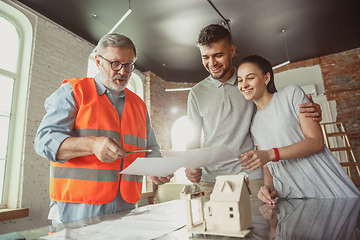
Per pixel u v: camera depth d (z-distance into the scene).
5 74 3.29
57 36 3.90
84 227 0.66
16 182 3.13
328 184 1.11
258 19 4.38
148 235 0.54
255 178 1.55
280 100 1.25
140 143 1.35
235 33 4.79
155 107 6.29
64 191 1.05
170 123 6.83
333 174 1.11
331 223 0.52
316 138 1.08
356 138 5.33
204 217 0.60
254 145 1.63
